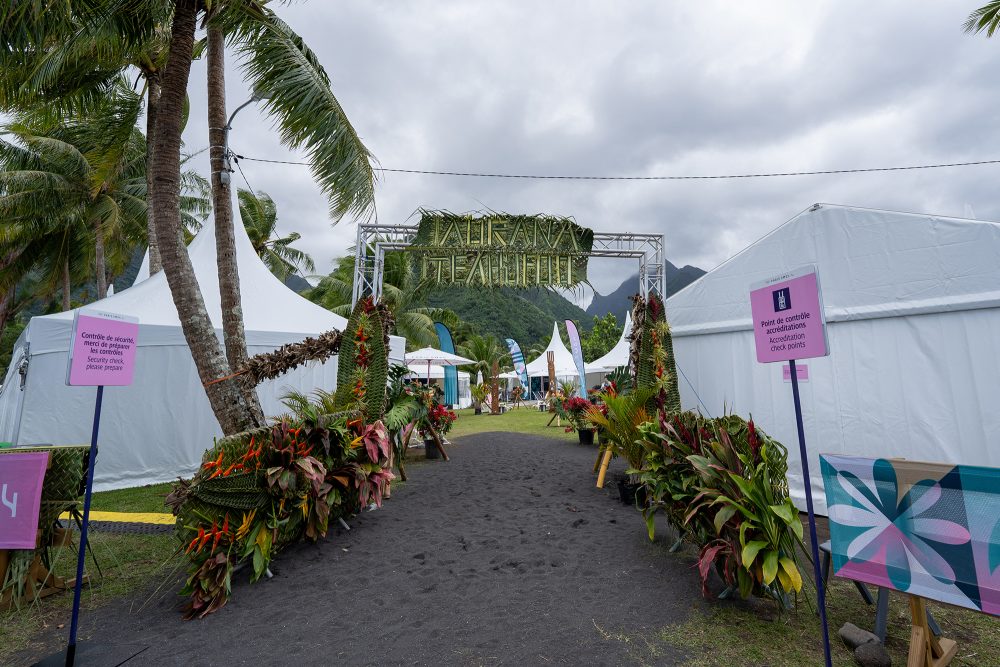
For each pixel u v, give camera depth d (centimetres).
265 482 326
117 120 1059
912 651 213
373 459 445
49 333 714
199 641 258
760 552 267
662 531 433
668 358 600
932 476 208
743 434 327
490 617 279
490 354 3431
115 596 321
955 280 407
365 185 611
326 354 525
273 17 615
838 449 472
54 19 416
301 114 556
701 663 228
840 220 482
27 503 296
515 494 608
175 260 484
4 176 1362
